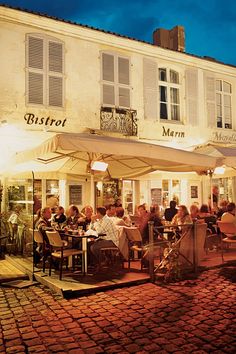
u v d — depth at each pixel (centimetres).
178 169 976
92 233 763
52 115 1102
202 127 1420
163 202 1356
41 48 1097
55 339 461
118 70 1235
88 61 1177
